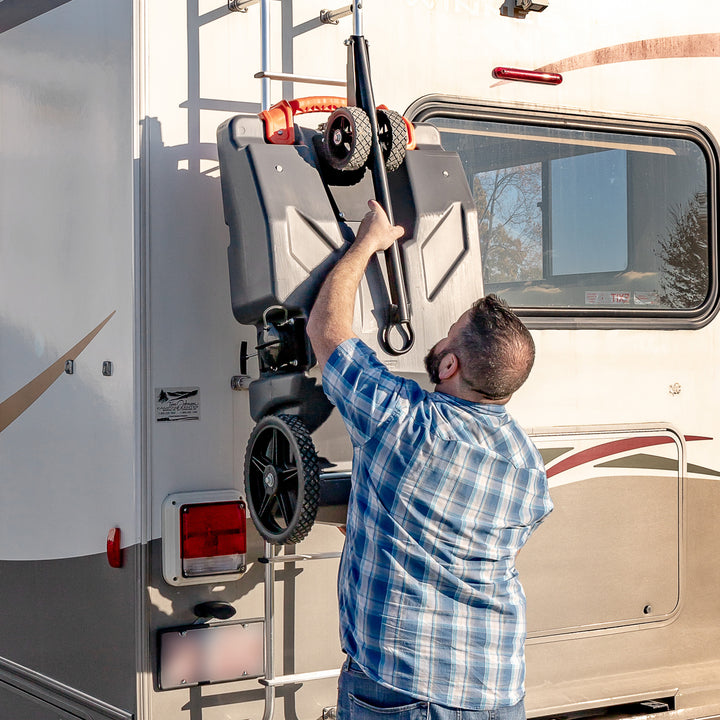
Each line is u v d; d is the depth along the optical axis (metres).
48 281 3.20
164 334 2.81
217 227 2.88
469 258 2.80
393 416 2.27
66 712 3.15
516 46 3.38
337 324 2.39
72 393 3.07
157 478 2.79
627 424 3.53
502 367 2.31
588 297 3.53
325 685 3.01
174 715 2.81
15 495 3.38
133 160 2.77
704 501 3.68
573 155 3.51
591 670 3.45
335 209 2.70
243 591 2.89
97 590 2.96
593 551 3.46
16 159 3.38
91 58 2.98
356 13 2.72
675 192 3.69
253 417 2.75
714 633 3.69
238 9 2.90
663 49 3.64
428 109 3.24
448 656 2.24
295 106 2.76
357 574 2.32
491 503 2.30
